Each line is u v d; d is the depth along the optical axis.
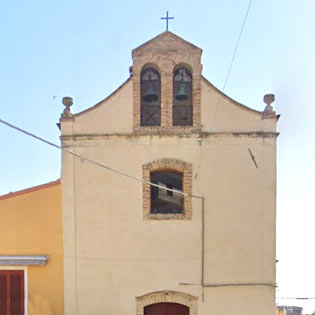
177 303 9.27
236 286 9.10
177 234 9.27
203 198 9.30
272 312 8.98
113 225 9.36
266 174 9.31
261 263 9.16
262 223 9.25
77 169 9.53
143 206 9.35
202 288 9.09
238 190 9.34
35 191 9.62
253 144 9.41
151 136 9.43
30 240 9.50
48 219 9.52
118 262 9.27
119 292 9.20
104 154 9.49
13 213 9.59
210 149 9.41
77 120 9.62
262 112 9.46
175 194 9.66
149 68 9.89
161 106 9.52
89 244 9.35
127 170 9.44
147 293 9.15
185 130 9.43
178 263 9.20
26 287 9.37
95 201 9.44
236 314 9.02
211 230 9.27
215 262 9.19
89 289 9.24
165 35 9.59
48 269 9.41
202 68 9.98
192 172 9.36
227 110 9.48
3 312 9.35
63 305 9.27
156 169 9.49
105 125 9.55
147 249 9.26
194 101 9.48
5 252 9.49
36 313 9.30
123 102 9.58
